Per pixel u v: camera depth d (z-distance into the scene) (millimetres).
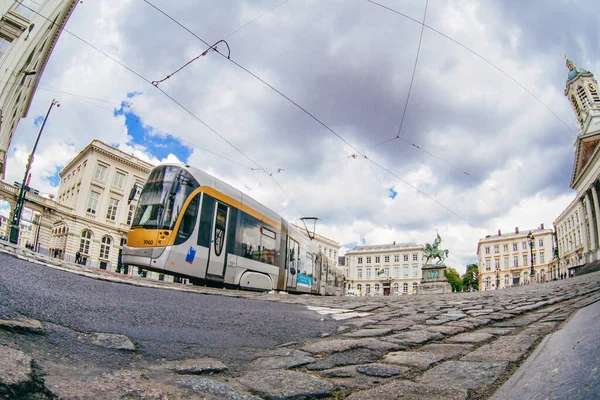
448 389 2035
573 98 63656
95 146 35344
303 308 6559
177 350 2918
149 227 9664
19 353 2061
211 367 2486
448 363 2613
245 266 11828
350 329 4355
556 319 4105
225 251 11055
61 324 3029
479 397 1928
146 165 38812
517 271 84125
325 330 4281
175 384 2076
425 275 40188
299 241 16172
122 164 37125
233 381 2283
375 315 5699
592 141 50625
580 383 1452
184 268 9781
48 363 2109
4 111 23234
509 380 2039
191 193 10195
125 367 2344
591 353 1755
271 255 13367
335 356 2980
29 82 27125
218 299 6746
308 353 3082
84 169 35438
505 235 89625
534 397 1577
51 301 3723
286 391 2092
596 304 4090
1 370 1747
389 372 2475
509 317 4961
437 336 3746
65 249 32500
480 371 2342
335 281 24125
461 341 3432
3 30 21234
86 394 1749
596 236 49469
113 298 4824
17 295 3553
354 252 89125
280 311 5812
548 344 2641
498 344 3102
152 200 9977
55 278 5344
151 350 2814
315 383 2244
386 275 84000
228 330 3893
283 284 14195
